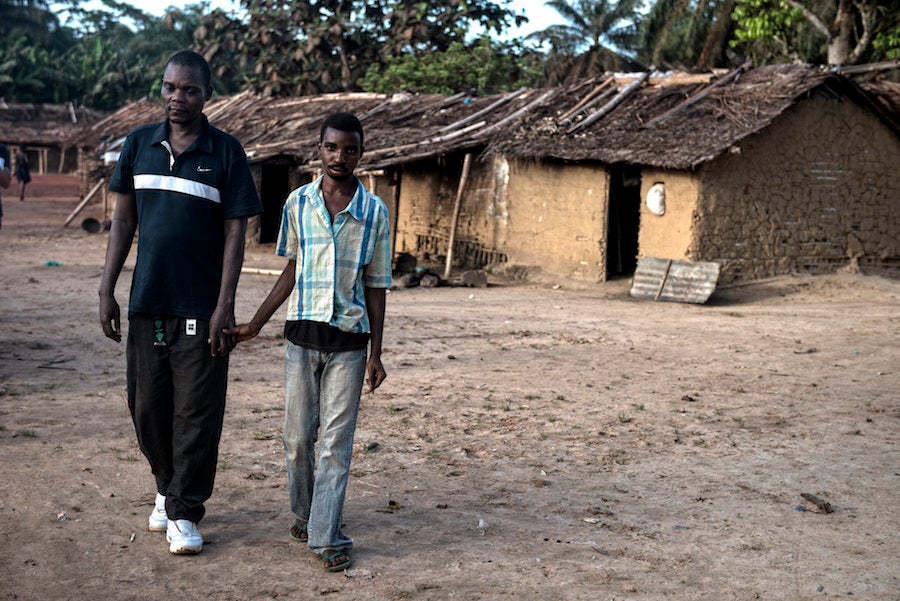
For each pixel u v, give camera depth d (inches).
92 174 1013.8
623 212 689.6
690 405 274.8
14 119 1957.4
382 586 141.9
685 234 572.4
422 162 775.7
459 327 420.5
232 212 153.2
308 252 147.9
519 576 146.8
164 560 150.0
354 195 148.9
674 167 553.6
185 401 152.1
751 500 188.9
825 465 214.5
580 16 1663.4
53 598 135.0
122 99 2370.8
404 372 314.7
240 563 149.5
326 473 149.4
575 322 447.5
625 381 309.1
